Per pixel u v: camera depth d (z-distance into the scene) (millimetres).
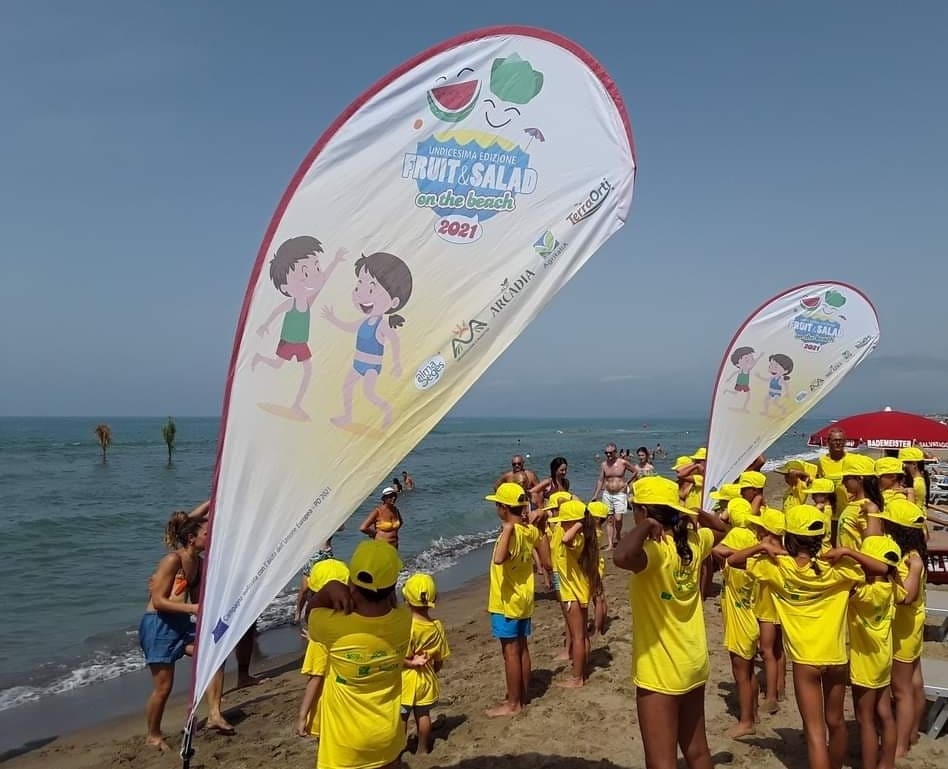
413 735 5820
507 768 5129
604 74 3412
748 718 5434
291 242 3316
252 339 3299
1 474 34031
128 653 9266
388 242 3363
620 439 88625
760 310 8422
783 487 26688
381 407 3332
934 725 5195
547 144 3438
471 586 13555
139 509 21641
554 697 6500
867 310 8523
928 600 7188
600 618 8625
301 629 10555
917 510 4840
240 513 3252
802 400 8516
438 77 3396
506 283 3389
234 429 3283
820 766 4184
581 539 6809
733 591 5445
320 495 3289
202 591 3213
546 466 40938
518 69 3439
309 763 5602
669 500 3615
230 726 6414
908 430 9820
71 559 14914
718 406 8414
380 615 3604
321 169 3332
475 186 3410
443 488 29562
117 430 111500
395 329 3352
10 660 8969
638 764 5168
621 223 3424
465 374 3371
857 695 4559
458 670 7785
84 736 6727
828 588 4262
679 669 3561
